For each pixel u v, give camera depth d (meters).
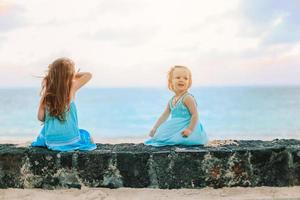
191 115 4.59
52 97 4.32
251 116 28.41
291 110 31.64
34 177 4.14
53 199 3.84
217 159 4.09
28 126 23.89
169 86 4.86
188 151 4.12
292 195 3.88
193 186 4.10
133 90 76.88
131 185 4.11
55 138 4.34
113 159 4.11
